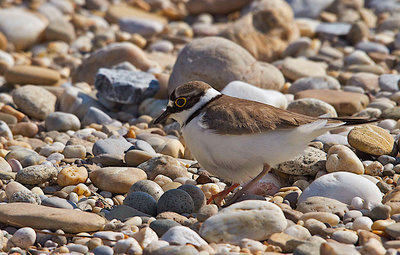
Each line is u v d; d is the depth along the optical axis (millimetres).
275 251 6188
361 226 6816
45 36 20953
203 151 7770
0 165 9242
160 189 8211
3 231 6930
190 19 25203
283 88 14906
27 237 6637
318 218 7129
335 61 18000
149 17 24391
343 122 7492
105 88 13953
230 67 13797
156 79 14766
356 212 7258
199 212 7133
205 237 6562
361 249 6000
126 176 8703
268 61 18969
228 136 7488
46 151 10438
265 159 7547
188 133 7902
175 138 11508
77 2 26703
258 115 7535
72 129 12375
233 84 12000
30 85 14047
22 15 20703
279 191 8539
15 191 8117
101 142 10273
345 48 19891
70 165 9641
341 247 5852
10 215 7016
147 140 10930
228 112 7613
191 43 14484
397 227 6453
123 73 14617
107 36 21234
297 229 6598
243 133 7402
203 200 7895
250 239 6430
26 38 20219
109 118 13031
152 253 5938
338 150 8938
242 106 7773
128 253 6215
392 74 15453
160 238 6543
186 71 13883
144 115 13680
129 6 25578
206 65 13773
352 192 7801
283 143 7453
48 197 8227
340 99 12719
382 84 14805
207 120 7648
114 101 13953
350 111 12625
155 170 9164
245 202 6809
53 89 14477
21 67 15531
